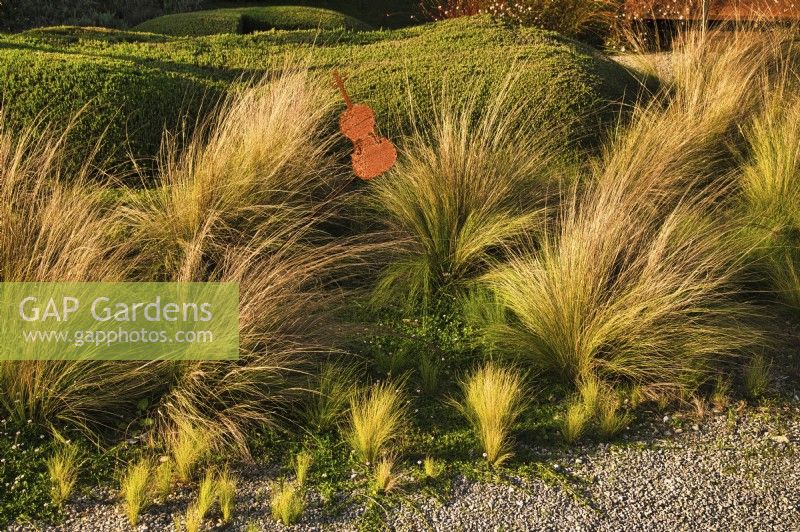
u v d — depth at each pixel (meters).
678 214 5.39
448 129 5.65
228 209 5.11
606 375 4.64
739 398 4.54
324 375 4.49
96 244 4.50
